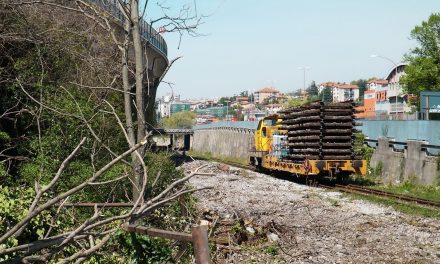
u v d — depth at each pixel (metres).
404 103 80.69
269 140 31.95
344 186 23.95
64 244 4.37
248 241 11.59
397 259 10.77
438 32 53.78
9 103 14.18
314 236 12.66
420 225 14.47
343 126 25.28
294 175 27.73
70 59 13.48
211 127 74.19
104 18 8.45
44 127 13.89
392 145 28.75
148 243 5.59
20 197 7.18
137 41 8.37
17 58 14.42
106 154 11.77
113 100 12.72
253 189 22.36
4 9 12.51
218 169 34.03
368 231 13.42
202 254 3.87
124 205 6.56
